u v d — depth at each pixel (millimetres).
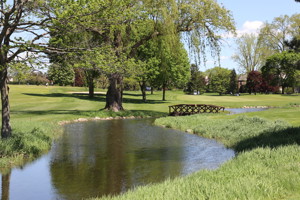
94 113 29750
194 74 94312
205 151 13758
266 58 76000
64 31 11531
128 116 30812
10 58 11531
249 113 26953
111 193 8312
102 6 11305
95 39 27062
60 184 9172
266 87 85438
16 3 10672
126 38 28766
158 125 24000
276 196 6098
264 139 13578
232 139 15672
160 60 32719
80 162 11820
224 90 94375
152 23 27969
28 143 13219
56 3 10453
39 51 10922
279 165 8453
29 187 8922
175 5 27406
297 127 14875
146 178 9688
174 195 6426
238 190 6332
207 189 6660
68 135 18688
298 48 22594
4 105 13039
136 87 89188
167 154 13211
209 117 26312
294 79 75312
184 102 51094
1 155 11750
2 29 11000
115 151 13906
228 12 28531
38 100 44844
